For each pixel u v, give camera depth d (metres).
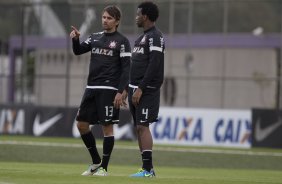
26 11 126.38
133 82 37.06
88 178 31.77
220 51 115.94
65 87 119.38
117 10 36.59
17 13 128.25
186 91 115.06
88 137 37.16
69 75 119.50
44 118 104.62
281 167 68.44
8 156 68.06
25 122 106.12
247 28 115.56
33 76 121.69
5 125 107.88
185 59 117.06
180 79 115.56
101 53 36.59
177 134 95.44
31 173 34.12
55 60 122.50
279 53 114.12
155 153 75.12
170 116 96.12
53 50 122.88
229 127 92.81
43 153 71.38
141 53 36.84
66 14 122.75
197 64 116.62
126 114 98.94
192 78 114.62
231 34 115.94
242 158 73.75
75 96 119.44
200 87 114.25
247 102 111.94
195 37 116.94
